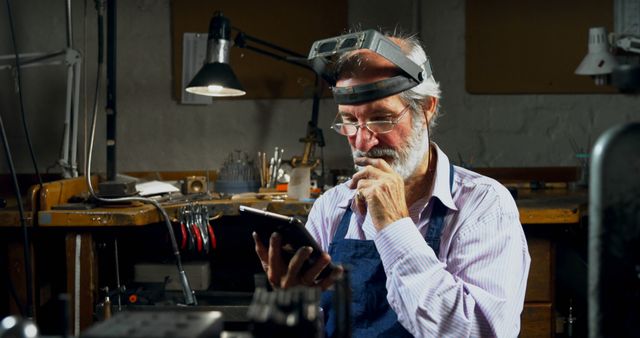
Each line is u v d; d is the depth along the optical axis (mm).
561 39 3482
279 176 3164
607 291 724
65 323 786
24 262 2480
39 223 2402
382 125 1469
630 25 3438
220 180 3133
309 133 3164
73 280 2453
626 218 720
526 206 2531
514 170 3514
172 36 3504
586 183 3293
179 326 783
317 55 1502
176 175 3525
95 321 2451
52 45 3465
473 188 1549
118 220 2375
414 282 1368
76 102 3037
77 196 2648
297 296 794
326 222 1713
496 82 3512
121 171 3545
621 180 719
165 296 2557
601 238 724
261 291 811
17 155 3479
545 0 3477
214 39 2934
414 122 1512
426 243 1432
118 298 2424
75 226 2436
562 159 3527
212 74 2869
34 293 2500
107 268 2955
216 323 819
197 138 3545
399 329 1483
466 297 1392
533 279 2518
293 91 3516
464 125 3541
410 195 1592
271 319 762
